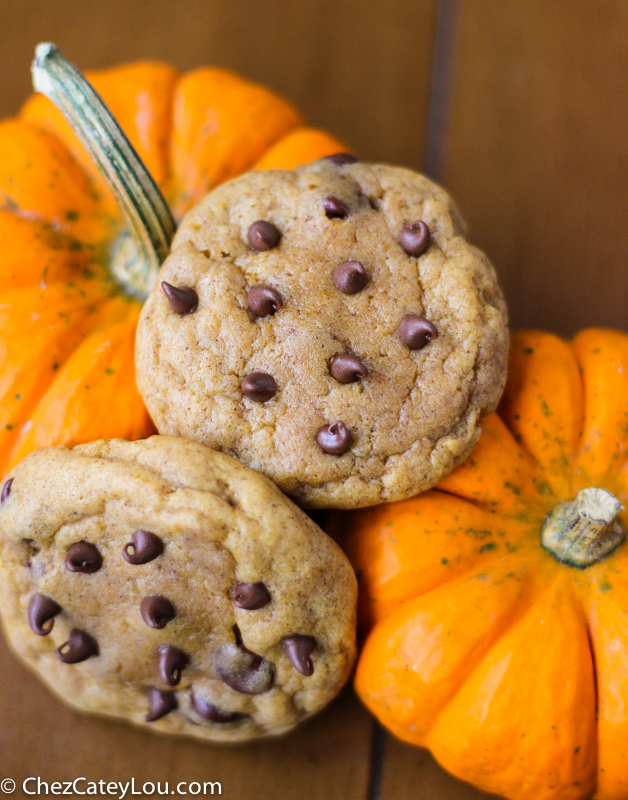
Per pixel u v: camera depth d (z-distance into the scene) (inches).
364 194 13.1
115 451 12.7
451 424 12.8
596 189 16.9
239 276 12.8
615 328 16.4
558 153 17.1
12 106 16.9
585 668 12.7
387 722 13.2
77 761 14.4
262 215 13.0
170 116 14.5
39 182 14.0
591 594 12.9
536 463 13.4
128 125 14.4
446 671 12.7
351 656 13.0
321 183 13.1
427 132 17.2
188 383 12.6
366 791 14.3
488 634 12.7
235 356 12.6
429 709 12.9
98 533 12.6
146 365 12.8
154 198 13.4
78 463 12.6
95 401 13.2
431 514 13.0
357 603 13.1
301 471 12.6
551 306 16.5
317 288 12.7
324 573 12.6
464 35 17.5
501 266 16.6
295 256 12.8
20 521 12.6
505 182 16.9
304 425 12.6
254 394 12.5
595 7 17.6
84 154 14.3
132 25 17.4
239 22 17.5
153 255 13.7
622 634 12.7
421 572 12.9
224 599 12.6
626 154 17.1
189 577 12.6
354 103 17.2
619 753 12.7
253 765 14.4
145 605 12.5
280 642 12.7
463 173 17.0
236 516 12.4
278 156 14.4
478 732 12.7
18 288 13.6
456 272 12.9
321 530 12.8
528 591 12.9
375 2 17.6
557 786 12.8
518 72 17.4
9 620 13.3
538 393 13.5
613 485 13.4
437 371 12.7
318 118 17.1
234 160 14.4
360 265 12.6
